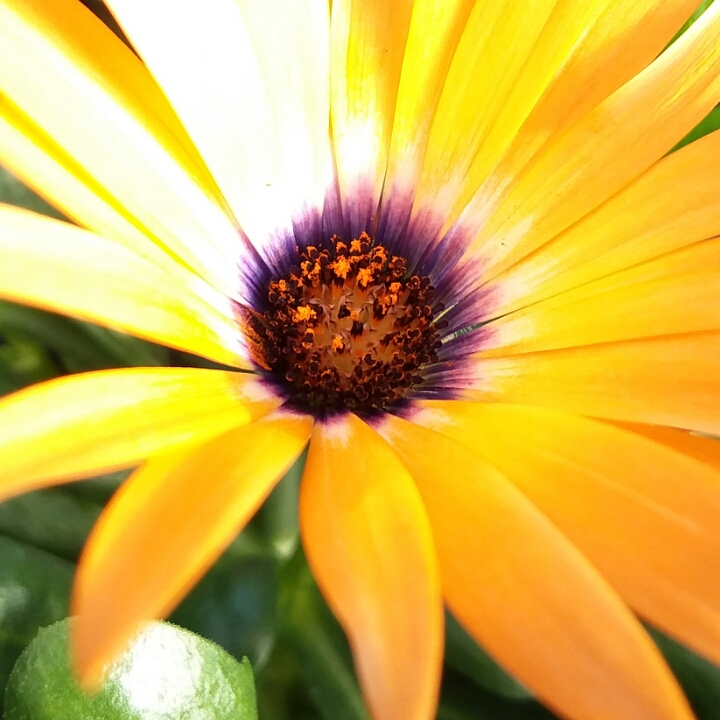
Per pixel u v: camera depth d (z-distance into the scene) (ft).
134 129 0.36
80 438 0.31
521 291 0.40
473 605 0.32
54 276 0.32
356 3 0.40
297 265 0.41
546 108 0.40
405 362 0.40
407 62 0.41
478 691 0.41
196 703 0.35
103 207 0.34
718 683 0.40
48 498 0.40
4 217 0.32
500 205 0.41
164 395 0.34
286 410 0.38
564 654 0.31
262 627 0.39
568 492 0.34
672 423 0.36
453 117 0.41
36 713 0.35
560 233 0.40
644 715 0.31
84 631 0.28
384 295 0.41
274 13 0.39
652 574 0.33
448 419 0.38
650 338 0.37
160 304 0.35
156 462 0.32
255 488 0.32
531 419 0.36
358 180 0.42
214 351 0.37
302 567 0.41
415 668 0.30
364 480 0.34
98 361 0.42
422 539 0.32
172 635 0.35
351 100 0.41
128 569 0.30
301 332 0.40
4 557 0.38
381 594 0.31
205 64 0.38
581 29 0.39
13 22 0.34
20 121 0.33
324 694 0.39
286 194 0.41
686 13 0.39
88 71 0.35
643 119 0.39
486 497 0.33
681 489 0.34
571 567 0.32
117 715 0.35
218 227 0.39
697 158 0.38
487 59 0.40
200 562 0.30
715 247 0.38
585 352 0.38
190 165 0.38
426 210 0.42
